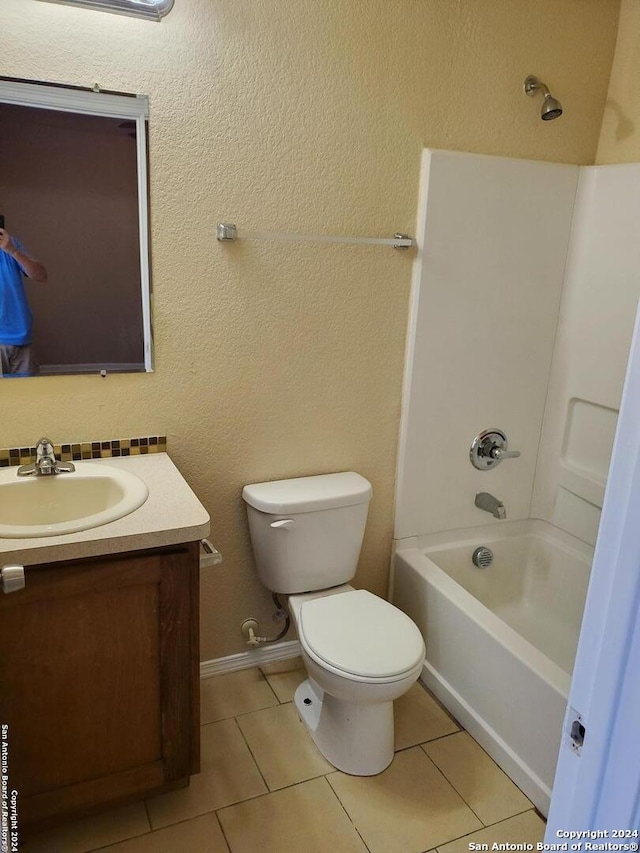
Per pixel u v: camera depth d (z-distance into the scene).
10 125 1.57
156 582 1.49
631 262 2.14
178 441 1.97
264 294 1.95
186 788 1.80
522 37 2.07
